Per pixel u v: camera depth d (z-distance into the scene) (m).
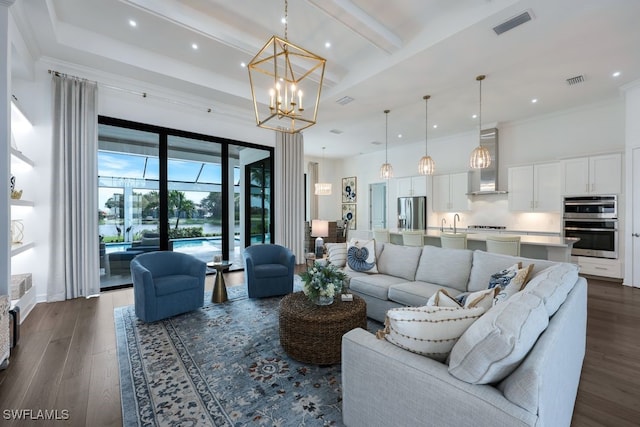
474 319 1.30
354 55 4.08
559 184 5.41
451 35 3.10
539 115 5.75
